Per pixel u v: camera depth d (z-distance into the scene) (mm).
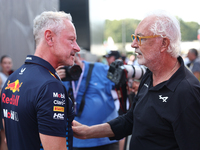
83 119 2434
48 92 1131
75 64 2291
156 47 1317
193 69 5473
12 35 4570
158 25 1304
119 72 2184
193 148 1181
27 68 1263
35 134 1180
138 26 1384
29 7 4738
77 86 2510
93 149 2402
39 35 1284
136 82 2346
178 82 1245
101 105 2459
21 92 1190
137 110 1420
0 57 4414
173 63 1345
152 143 1318
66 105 1249
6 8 4523
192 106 1180
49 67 1256
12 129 1262
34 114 1150
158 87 1306
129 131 1668
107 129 1662
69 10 9180
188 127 1182
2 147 3641
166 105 1252
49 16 1275
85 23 9094
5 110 1326
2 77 3793
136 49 1428
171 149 1264
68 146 1303
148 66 1380
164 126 1260
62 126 1159
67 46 1292
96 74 2562
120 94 2291
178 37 1327
